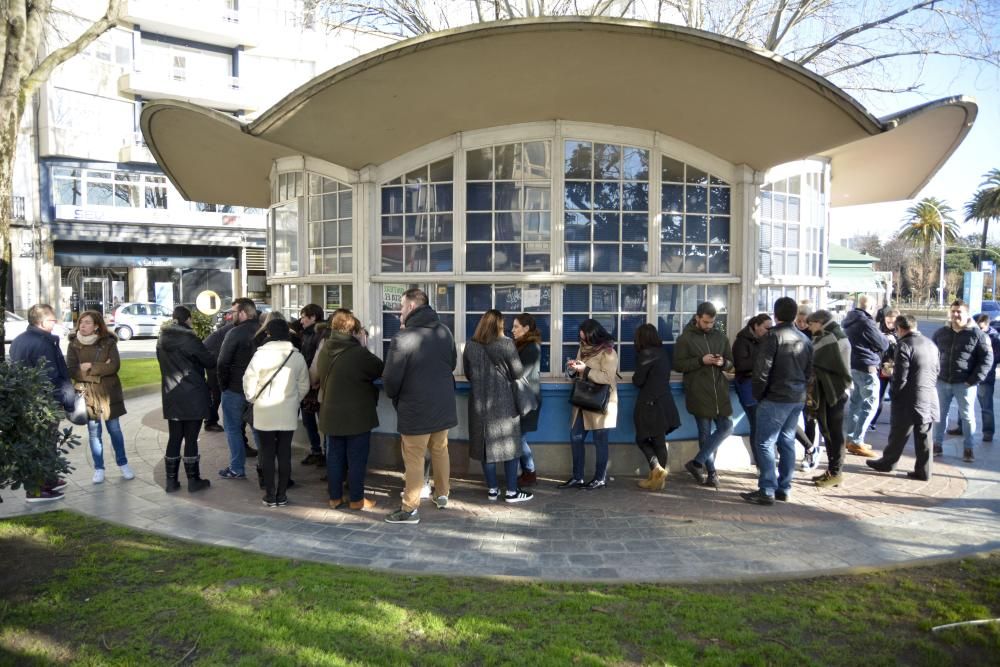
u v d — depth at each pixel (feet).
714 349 21.45
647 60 19.21
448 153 23.65
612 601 13.14
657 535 17.22
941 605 13.07
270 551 15.99
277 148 26.89
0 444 13.56
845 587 14.02
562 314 23.34
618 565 15.28
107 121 98.89
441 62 19.11
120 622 12.28
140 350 74.43
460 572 14.73
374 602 13.01
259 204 37.01
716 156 24.14
